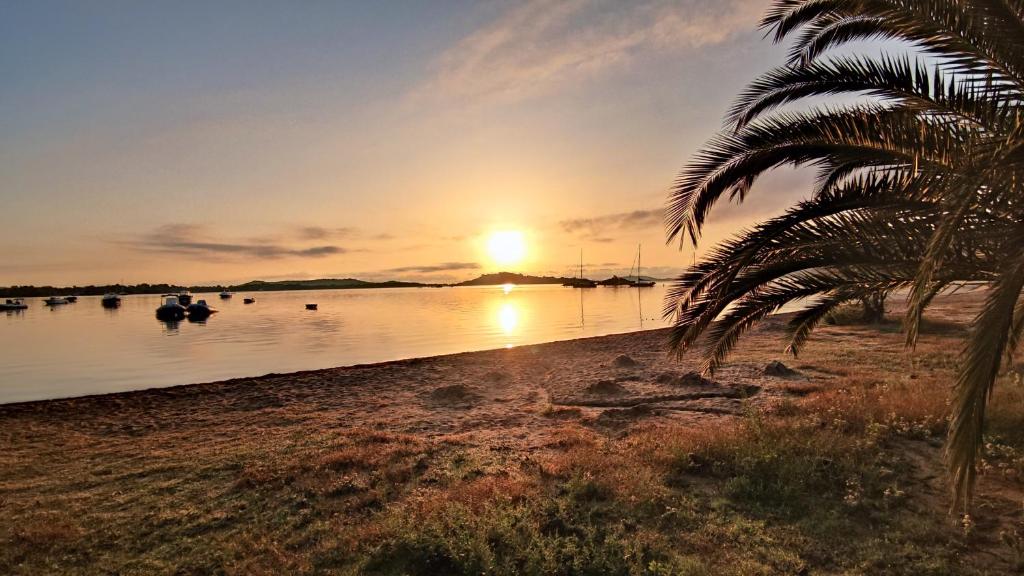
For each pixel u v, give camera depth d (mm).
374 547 5391
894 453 7125
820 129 5301
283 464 8594
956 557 4543
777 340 24438
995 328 3291
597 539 5328
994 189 3895
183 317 70688
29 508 7164
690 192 5852
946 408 8414
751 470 6766
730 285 6027
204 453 9719
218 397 16609
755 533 5277
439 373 20172
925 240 4840
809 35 6715
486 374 19406
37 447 10977
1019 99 3820
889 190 5102
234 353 32531
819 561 4715
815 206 5320
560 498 6398
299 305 113375
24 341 42719
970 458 3158
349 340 39281
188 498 7309
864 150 5184
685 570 4512
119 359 30484
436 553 5098
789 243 5594
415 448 9227
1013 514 5191
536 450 8914
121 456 9914
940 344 18828
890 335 22438
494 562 4848
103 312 95625
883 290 6023
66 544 5926
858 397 9836
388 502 6785
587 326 47781
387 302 127000
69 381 23141
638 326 47188
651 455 7797
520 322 54000
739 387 13391
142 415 14375
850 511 5621
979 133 4449
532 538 5227
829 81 5457
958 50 4363
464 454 8773
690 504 6023
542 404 13727
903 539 4957
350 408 14242
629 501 6180
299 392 17000
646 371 18156
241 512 6676
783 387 13250
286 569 5137
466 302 119000
